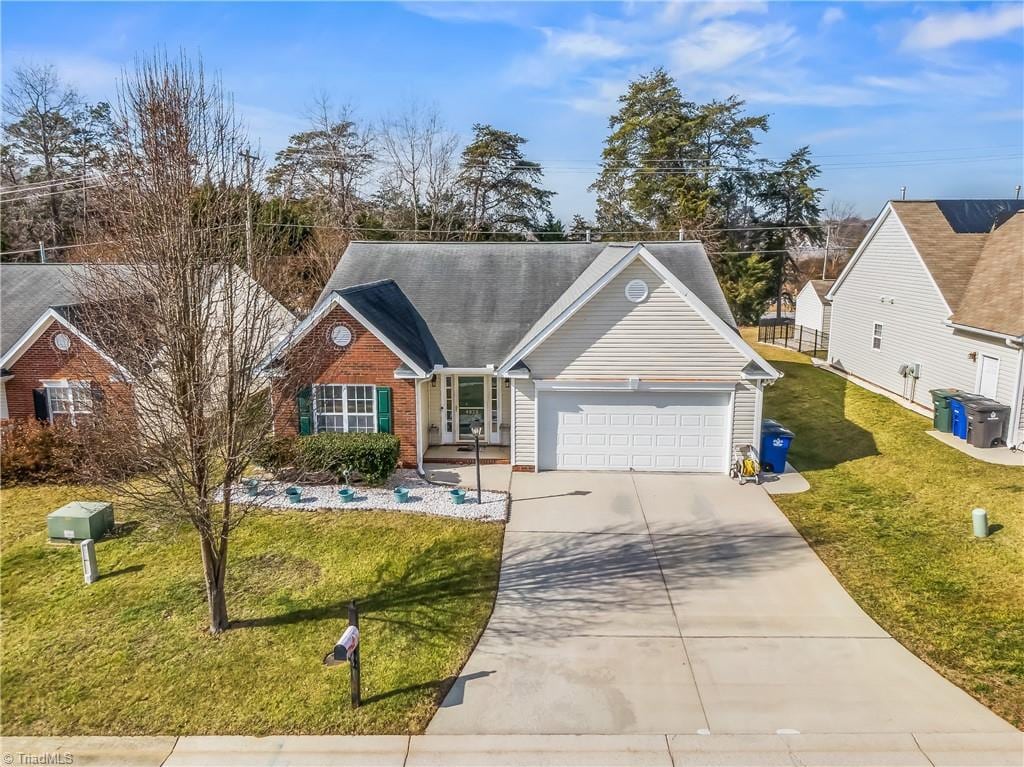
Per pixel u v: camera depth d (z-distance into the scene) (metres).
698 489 16.30
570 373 17.02
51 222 42.41
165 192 9.29
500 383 18.84
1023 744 7.87
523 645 9.98
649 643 10.01
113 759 7.76
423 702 8.66
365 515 14.59
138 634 10.24
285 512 14.71
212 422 9.61
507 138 49.62
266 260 11.34
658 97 48.62
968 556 12.52
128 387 10.12
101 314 11.22
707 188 47.34
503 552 13.05
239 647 9.86
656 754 7.79
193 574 12.12
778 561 12.59
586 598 11.34
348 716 8.41
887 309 25.58
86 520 13.35
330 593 11.44
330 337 16.62
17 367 18.45
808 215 51.25
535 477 17.19
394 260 21.16
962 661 9.45
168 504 9.88
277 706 8.60
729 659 9.60
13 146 42.31
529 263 20.89
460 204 49.31
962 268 22.78
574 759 7.72
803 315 43.03
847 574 12.02
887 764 7.59
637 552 13.03
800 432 21.00
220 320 10.34
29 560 12.82
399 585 11.71
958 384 21.23
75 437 15.12
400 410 17.02
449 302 19.61
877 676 9.17
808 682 9.05
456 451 18.69
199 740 8.05
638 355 16.84
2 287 22.11
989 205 27.09
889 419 21.75
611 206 51.09
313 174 44.62
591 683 9.07
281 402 10.63
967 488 15.83
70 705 8.68
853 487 16.31
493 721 8.34
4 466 16.81
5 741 8.04
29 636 10.25
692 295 16.44
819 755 7.75
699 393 17.02
